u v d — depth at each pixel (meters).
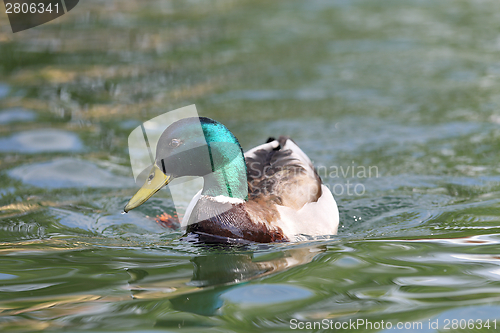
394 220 8.69
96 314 5.46
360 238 7.85
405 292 5.91
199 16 24.86
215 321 5.31
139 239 7.98
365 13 24.64
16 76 16.69
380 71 17.27
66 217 8.82
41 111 14.06
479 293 5.85
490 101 14.45
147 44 20.59
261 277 6.40
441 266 6.61
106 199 9.62
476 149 11.68
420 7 25.50
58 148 11.85
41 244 7.64
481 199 9.32
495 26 21.80
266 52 19.58
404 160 11.30
